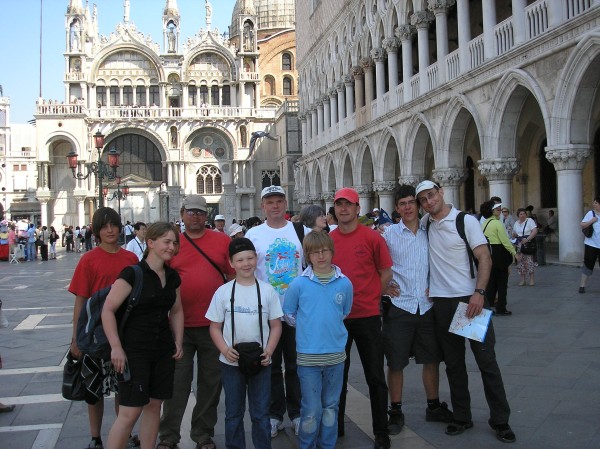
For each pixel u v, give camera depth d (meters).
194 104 63.34
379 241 6.66
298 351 5.92
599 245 14.02
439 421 6.91
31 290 20.92
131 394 5.39
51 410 7.69
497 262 12.34
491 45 20.12
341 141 37.97
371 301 6.52
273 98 69.75
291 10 73.38
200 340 6.52
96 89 61.88
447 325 6.64
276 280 6.76
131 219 60.19
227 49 62.88
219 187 62.06
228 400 5.93
